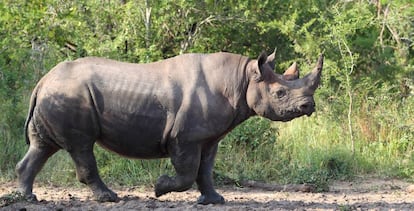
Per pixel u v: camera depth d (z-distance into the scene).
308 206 33.56
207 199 33.28
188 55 32.69
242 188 40.19
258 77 31.66
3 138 43.19
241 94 31.91
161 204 33.19
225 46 57.91
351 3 62.09
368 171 44.66
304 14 57.94
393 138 47.81
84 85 32.12
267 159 43.66
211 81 31.91
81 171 32.91
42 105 32.44
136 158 33.06
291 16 55.53
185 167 31.88
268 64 32.00
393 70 59.19
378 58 60.25
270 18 57.28
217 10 54.59
